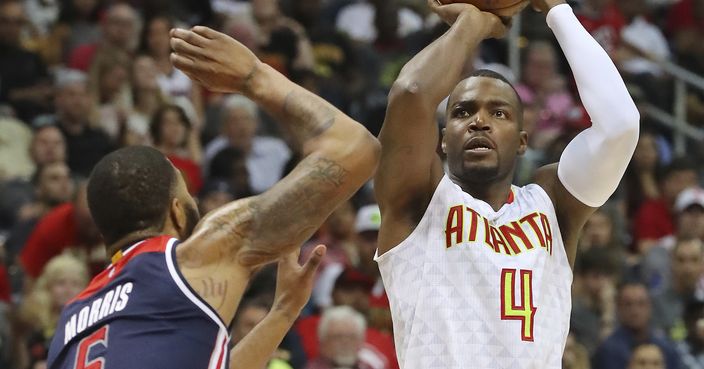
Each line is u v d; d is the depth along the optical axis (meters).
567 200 6.04
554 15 6.05
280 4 17.23
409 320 5.80
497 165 5.97
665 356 11.95
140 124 13.79
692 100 18.36
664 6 20.30
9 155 13.74
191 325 4.74
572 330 12.16
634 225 15.09
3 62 14.86
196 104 15.11
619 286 12.61
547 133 15.34
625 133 5.77
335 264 12.29
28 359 10.57
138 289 4.81
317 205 4.87
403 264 5.86
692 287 13.01
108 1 16.27
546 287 5.85
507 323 5.71
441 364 5.69
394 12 17.20
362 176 4.91
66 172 12.41
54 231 11.52
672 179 15.32
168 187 5.04
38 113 14.71
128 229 4.99
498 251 5.82
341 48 16.70
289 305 5.85
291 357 10.72
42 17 17.27
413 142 5.73
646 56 17.88
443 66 5.73
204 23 16.73
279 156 14.52
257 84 4.99
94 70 14.38
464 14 5.87
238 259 4.86
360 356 10.57
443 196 5.86
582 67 5.91
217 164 13.95
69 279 10.74
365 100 15.97
